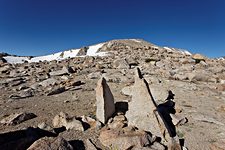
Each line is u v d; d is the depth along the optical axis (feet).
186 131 38.17
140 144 31.12
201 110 49.01
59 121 40.14
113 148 31.58
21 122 40.93
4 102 56.70
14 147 30.07
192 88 70.23
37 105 53.83
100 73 98.32
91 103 54.80
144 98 39.06
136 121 37.27
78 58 171.73
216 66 115.85
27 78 95.81
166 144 32.96
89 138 34.81
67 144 30.07
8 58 230.48
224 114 46.93
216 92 67.87
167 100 53.67
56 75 102.63
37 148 27.53
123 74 95.30
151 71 101.35
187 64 124.06
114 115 42.11
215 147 32.71
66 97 62.75
